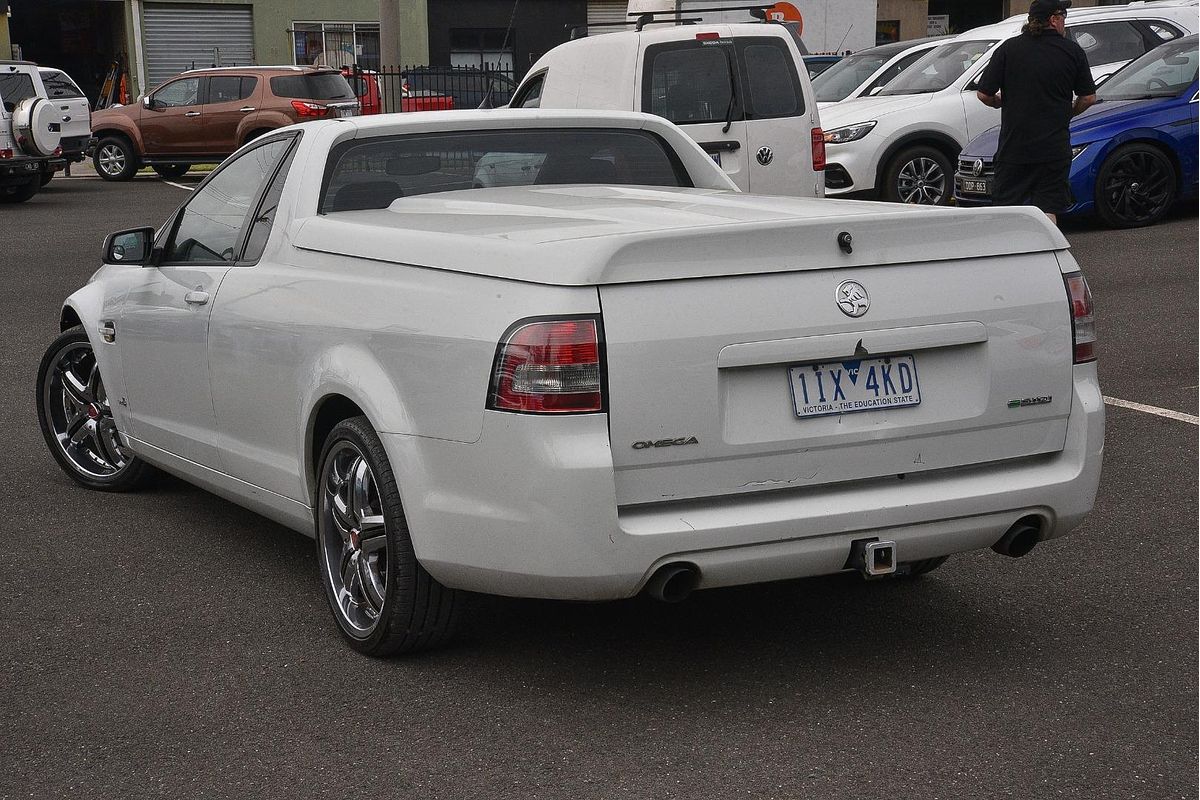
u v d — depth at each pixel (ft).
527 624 14.69
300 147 16.08
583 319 11.50
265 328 15.01
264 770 11.51
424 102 84.58
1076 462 13.28
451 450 12.24
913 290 12.49
